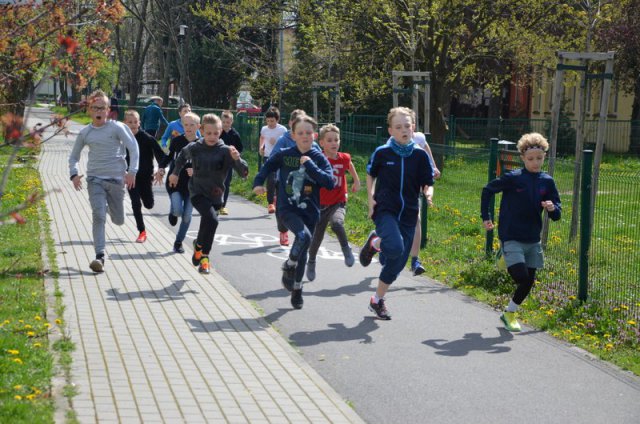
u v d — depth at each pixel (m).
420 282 10.25
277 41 34.34
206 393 5.93
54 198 16.48
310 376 6.46
